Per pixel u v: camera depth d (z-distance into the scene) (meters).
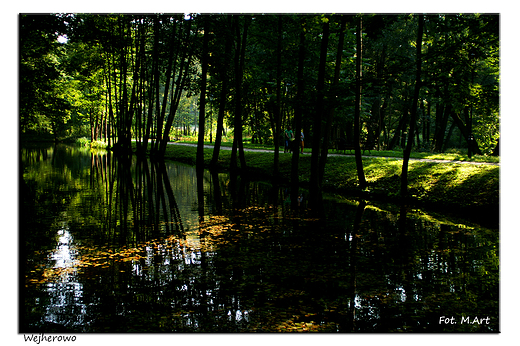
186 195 14.86
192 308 5.30
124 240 8.62
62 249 7.96
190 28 25.59
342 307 5.38
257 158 24.28
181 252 7.77
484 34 11.54
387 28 14.41
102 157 33.81
